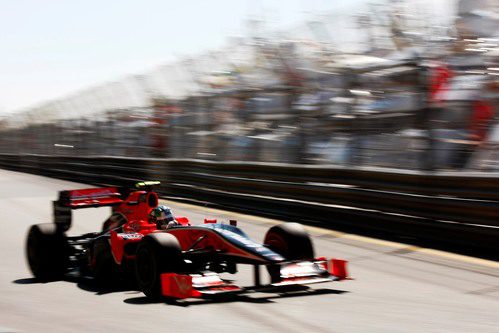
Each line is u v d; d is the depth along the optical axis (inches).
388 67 1509.6
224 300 868.6
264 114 2079.2
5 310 876.6
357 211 1576.0
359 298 887.7
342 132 1718.8
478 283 997.8
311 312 799.7
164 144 2805.1
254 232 1619.1
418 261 1184.8
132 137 3139.8
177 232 962.1
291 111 1931.6
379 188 1544.0
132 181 2994.6
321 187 1736.0
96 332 724.7
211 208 2199.8
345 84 1697.8
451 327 730.8
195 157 2516.0
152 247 866.8
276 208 1915.6
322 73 1784.0
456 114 1393.9
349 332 708.7
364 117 1632.6
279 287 959.6
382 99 1573.6
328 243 1412.4
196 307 829.8
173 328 730.2
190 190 2423.7
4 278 1146.7
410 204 1429.6
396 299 885.2
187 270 944.9
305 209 1779.0
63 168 3993.6
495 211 1233.4
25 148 5551.2
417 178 1423.5
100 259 1041.5
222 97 2306.8
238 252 869.2
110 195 1186.0
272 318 770.2
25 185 3440.0
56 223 1162.6
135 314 806.5
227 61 2220.7
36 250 1106.7
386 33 1525.6
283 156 1994.3
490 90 1358.3
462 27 1382.9
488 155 1353.3
